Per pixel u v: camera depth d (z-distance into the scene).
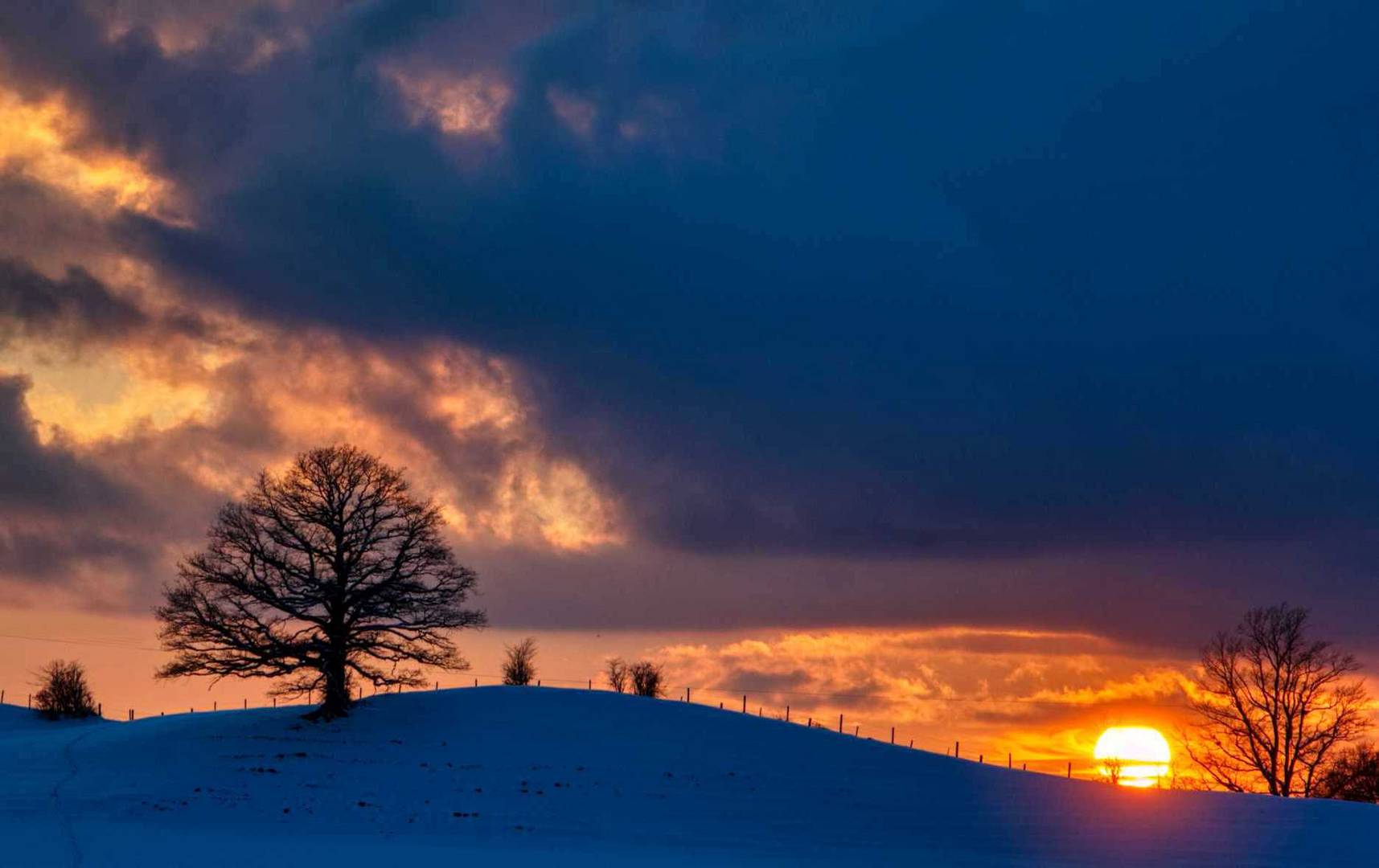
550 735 77.06
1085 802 66.31
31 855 42.25
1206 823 60.41
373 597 77.31
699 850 50.19
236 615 75.88
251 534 75.88
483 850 47.28
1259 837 56.75
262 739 75.00
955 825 58.50
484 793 62.28
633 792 63.97
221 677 75.19
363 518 77.44
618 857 46.81
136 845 45.34
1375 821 61.91
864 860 48.81
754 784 67.62
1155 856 51.34
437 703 85.38
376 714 81.88
